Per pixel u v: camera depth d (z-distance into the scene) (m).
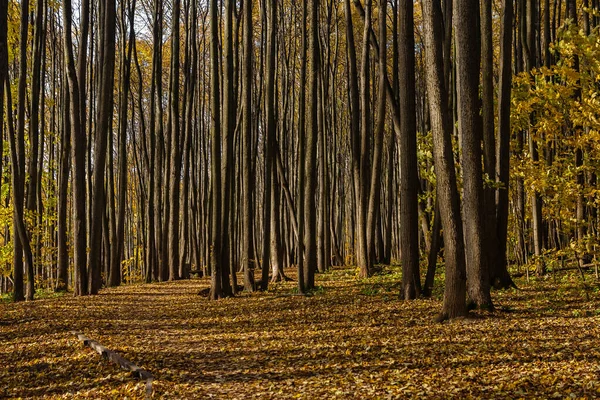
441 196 10.90
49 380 8.19
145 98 39.94
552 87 11.89
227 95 17.48
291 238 38.09
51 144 27.83
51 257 26.83
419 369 7.52
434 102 10.83
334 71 32.53
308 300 15.74
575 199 12.03
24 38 17.70
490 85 14.60
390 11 34.03
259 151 42.53
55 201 26.86
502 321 10.32
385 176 37.97
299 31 32.34
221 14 29.73
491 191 14.45
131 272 32.66
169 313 15.00
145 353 9.59
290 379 7.51
